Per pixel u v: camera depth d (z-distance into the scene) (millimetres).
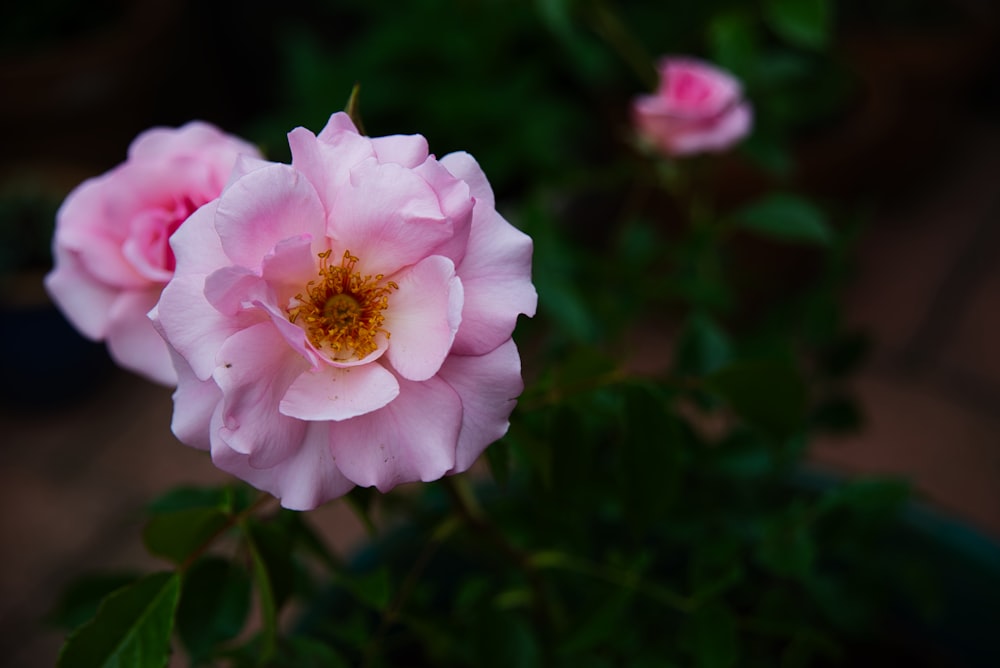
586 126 1008
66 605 491
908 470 870
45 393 939
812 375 577
